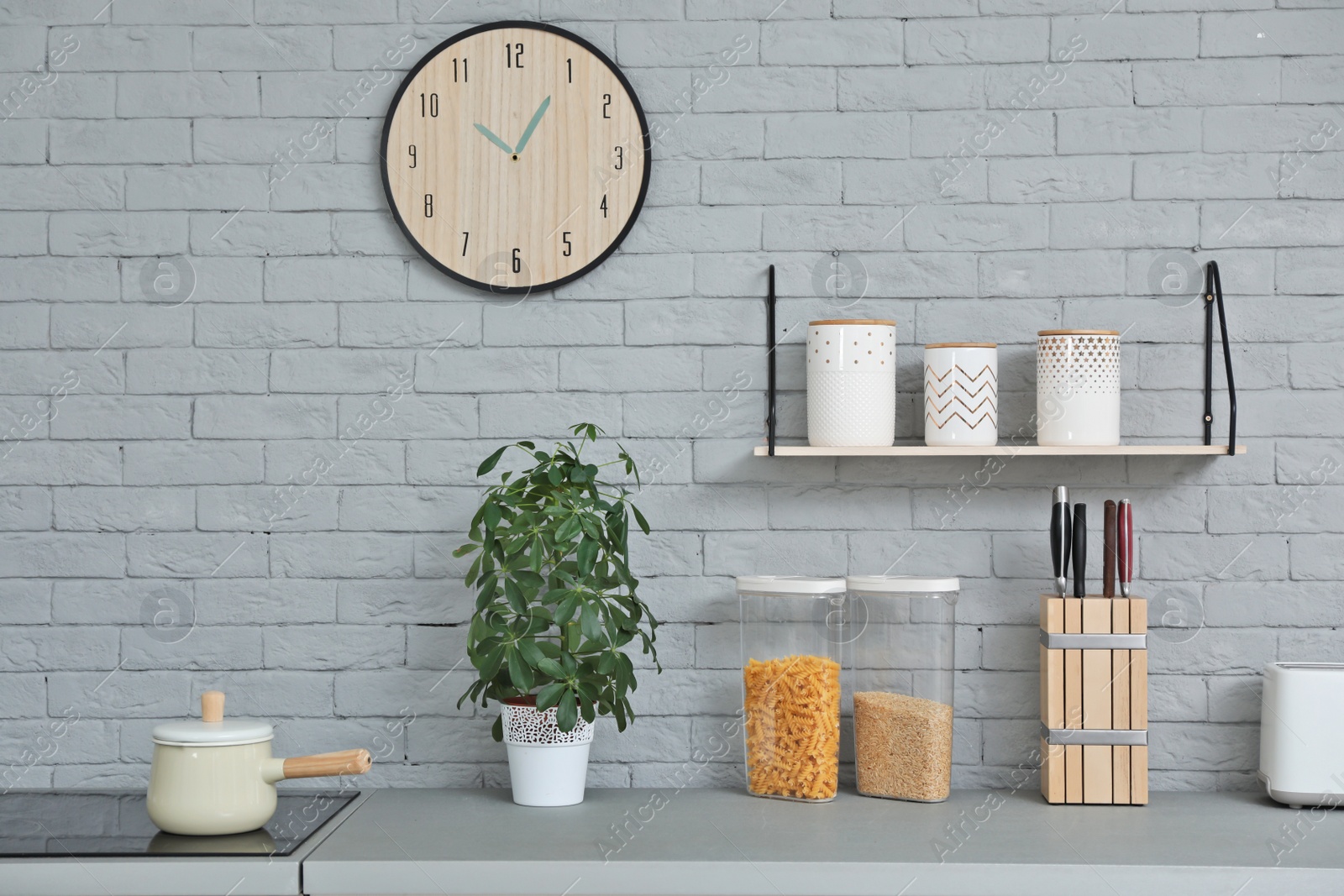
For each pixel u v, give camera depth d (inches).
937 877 50.7
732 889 51.0
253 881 51.3
